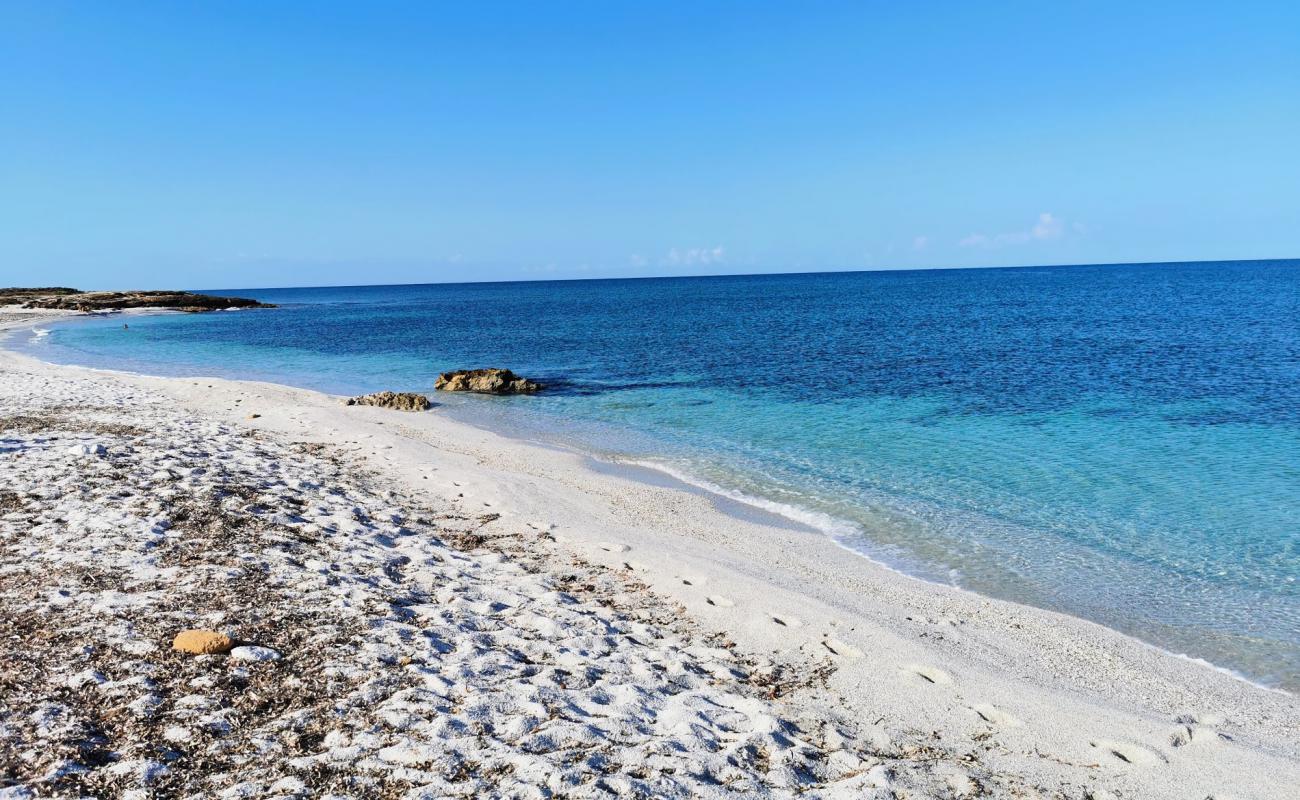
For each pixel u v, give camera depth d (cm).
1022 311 7412
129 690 649
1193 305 7619
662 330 6278
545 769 570
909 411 2531
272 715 636
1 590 841
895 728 730
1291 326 5141
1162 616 1056
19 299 10538
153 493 1237
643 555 1214
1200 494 1583
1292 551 1275
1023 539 1357
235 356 4622
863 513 1505
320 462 1680
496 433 2284
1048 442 2059
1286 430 2120
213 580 917
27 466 1331
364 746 593
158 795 512
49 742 561
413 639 812
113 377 3030
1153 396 2677
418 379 3616
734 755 628
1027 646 956
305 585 936
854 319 6931
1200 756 696
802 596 1061
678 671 811
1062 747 706
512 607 955
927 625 1004
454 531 1285
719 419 2484
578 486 1645
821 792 586
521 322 7819
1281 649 960
